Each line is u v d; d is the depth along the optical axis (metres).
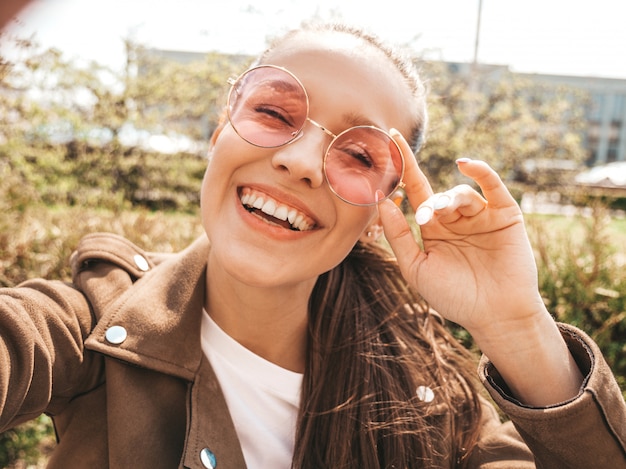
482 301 0.39
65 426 0.43
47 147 2.53
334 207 0.41
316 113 0.40
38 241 1.05
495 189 0.39
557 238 1.10
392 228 0.42
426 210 0.38
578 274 0.97
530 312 0.39
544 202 4.27
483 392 0.61
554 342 0.39
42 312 0.39
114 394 0.41
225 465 0.41
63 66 2.43
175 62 3.76
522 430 0.37
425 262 0.41
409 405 0.49
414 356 0.53
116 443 0.40
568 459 0.36
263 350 0.47
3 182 1.35
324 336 0.50
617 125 18.06
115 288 0.45
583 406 0.35
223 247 0.40
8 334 0.35
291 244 0.41
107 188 2.70
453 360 0.58
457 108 3.53
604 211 1.07
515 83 4.14
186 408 0.42
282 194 0.40
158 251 1.02
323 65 0.40
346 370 0.49
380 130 0.40
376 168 0.41
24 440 0.94
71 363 0.40
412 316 0.57
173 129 3.46
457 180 2.99
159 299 0.44
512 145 3.73
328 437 0.47
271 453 0.45
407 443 0.48
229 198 0.41
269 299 0.44
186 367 0.43
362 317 0.52
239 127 0.39
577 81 17.70
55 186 2.33
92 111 3.06
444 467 0.49
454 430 0.51
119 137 3.17
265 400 0.46
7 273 0.99
